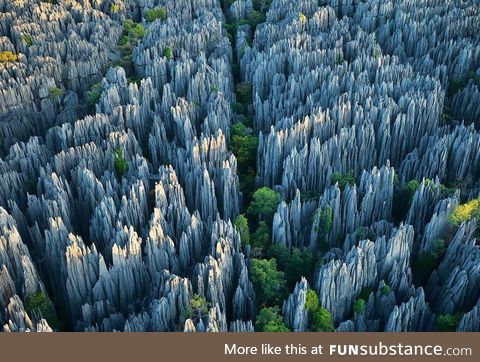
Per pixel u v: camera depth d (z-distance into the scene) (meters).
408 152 74.31
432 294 52.88
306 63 90.94
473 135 65.44
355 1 121.56
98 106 79.50
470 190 62.94
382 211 62.03
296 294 48.31
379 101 74.44
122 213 57.03
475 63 90.62
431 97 73.88
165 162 74.06
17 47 103.94
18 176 66.44
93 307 49.44
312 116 71.19
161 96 91.75
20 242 53.00
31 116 85.56
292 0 120.62
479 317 45.72
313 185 67.25
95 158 68.06
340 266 49.50
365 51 93.88
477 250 50.41
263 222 61.34
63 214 59.28
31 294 50.88
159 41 100.75
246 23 122.81
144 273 53.16
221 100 81.69
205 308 46.94
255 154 75.12
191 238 55.78
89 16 118.19
